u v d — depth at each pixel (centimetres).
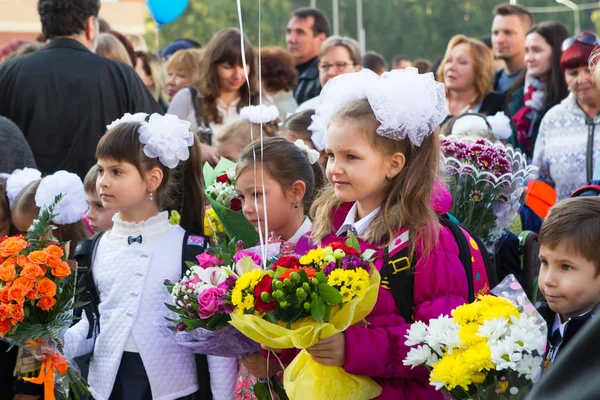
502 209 404
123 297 375
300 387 282
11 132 528
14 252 352
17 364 399
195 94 695
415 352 256
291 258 276
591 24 2386
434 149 302
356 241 279
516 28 845
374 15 2620
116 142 380
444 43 2628
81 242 397
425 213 292
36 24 1505
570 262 314
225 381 367
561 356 147
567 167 605
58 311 355
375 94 290
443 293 285
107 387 370
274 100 826
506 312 254
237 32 690
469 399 246
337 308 267
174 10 667
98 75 589
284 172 368
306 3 2627
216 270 308
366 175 292
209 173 433
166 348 370
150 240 383
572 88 595
